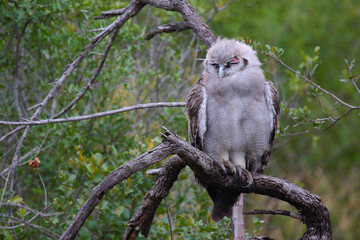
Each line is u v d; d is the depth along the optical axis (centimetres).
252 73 902
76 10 1270
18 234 1155
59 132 1220
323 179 1956
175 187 1236
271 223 1673
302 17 1889
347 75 969
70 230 730
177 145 746
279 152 1900
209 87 909
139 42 1315
